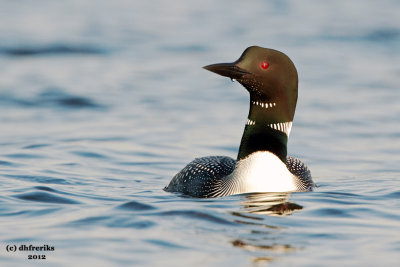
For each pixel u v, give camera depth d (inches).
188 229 290.4
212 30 1194.0
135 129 607.8
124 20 1272.1
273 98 361.4
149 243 271.3
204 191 362.0
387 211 330.3
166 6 1438.2
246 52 361.4
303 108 701.9
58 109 692.7
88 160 489.4
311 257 260.7
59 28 1160.2
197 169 374.6
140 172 459.2
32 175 421.4
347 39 1117.7
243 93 791.1
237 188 354.6
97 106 706.2
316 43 1087.6
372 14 1331.2
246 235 285.0
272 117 362.9
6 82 802.2
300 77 859.4
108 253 259.8
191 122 639.8
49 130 602.2
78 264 249.3
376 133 600.7
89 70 891.4
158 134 589.3
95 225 294.0
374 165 495.2
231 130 609.0
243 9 1416.1
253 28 1208.2
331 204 339.9
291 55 997.2
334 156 526.6
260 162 358.0
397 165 494.3
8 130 602.9
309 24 1243.8
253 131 364.2
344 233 290.8
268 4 1478.8
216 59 965.2
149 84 821.9
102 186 399.9
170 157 511.5
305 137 589.9
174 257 257.1
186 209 318.7
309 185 378.6
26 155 496.4
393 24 1224.2
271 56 358.6
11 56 963.3
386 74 871.7
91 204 338.3
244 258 258.2
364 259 258.8
